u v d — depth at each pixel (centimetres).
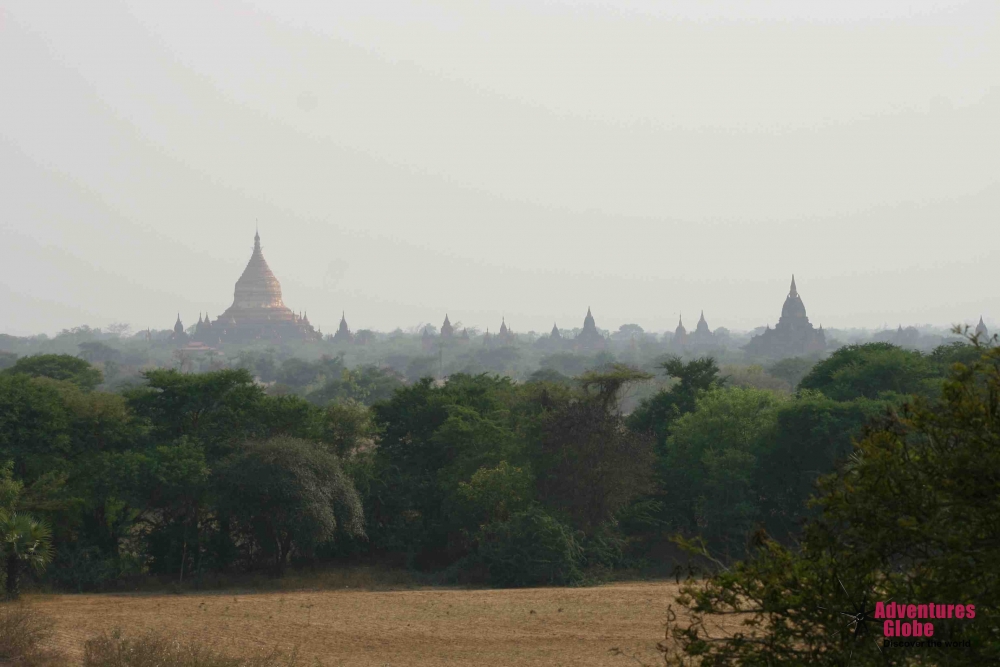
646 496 7250
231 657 3166
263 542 6462
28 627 3497
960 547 1288
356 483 6875
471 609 4747
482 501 6512
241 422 6956
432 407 7600
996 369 1405
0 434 6012
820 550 1430
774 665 1402
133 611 4728
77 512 5981
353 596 5347
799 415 6838
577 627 4216
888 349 8950
